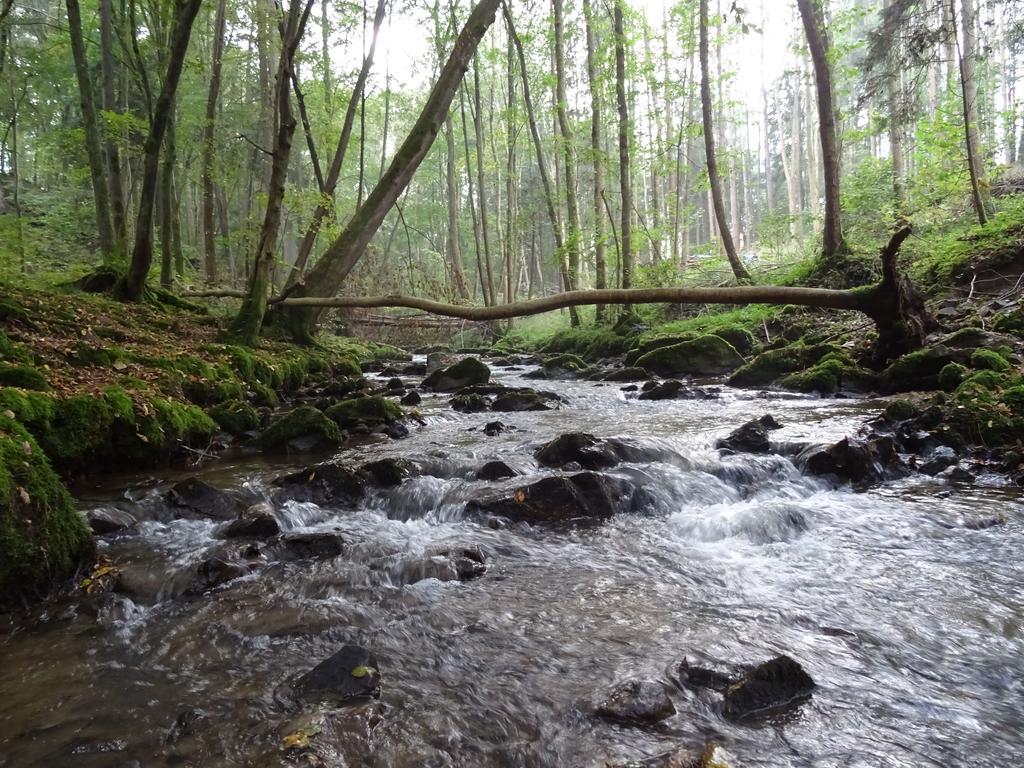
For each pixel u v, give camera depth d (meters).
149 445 6.50
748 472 5.91
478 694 2.64
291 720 2.45
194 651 3.05
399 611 3.45
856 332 12.86
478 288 44.56
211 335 12.73
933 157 18.62
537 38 25.59
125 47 16.16
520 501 5.04
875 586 3.63
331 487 5.62
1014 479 5.47
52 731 2.42
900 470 5.89
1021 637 3.03
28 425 5.46
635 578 3.85
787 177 42.22
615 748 2.28
